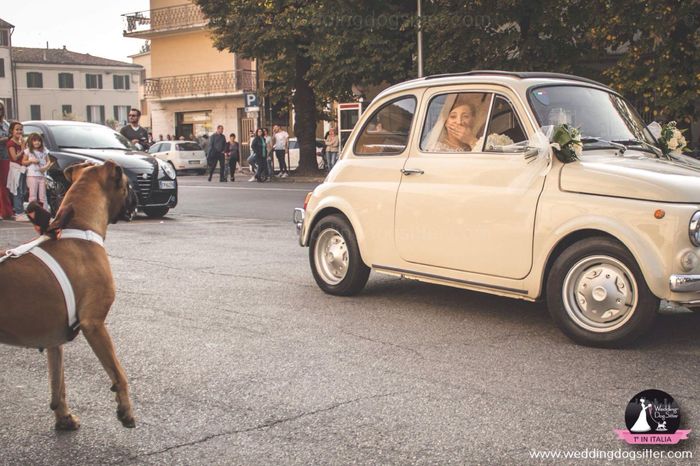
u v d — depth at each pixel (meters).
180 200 20.66
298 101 32.31
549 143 6.04
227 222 14.87
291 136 46.16
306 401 4.62
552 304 5.94
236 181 31.34
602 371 5.19
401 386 4.89
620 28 19.92
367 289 8.08
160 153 40.88
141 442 4.03
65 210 3.86
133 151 15.85
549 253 5.95
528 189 6.10
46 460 3.81
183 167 40.25
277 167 38.56
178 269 9.33
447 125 6.83
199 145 41.31
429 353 5.65
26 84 85.88
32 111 86.25
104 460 3.81
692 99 18.92
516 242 6.14
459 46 23.28
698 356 5.54
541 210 5.98
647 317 5.56
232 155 30.83
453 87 6.85
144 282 8.49
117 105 91.06
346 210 7.48
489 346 5.84
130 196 4.26
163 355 5.62
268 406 4.54
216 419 4.34
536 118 6.23
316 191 7.88
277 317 6.81
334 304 7.35
